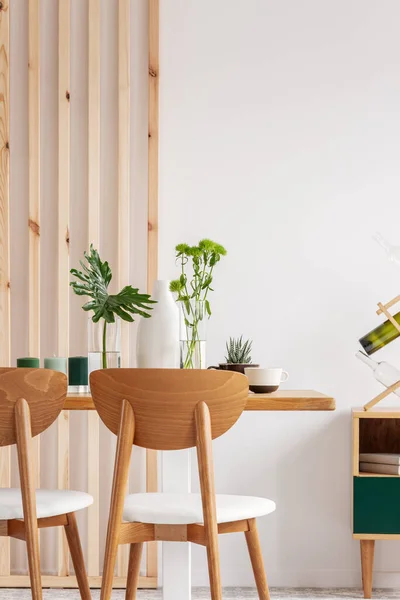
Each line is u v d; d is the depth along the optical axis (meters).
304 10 3.44
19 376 2.02
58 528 3.28
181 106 3.42
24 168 3.42
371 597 3.10
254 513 2.04
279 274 3.38
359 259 3.38
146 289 3.38
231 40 3.43
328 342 3.36
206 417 1.87
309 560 3.31
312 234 3.39
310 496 3.33
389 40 3.42
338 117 3.42
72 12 3.43
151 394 1.88
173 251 3.38
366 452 3.30
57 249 3.41
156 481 3.28
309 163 3.41
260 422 3.35
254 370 2.46
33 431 2.06
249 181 3.40
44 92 3.43
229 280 3.38
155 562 3.26
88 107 3.40
